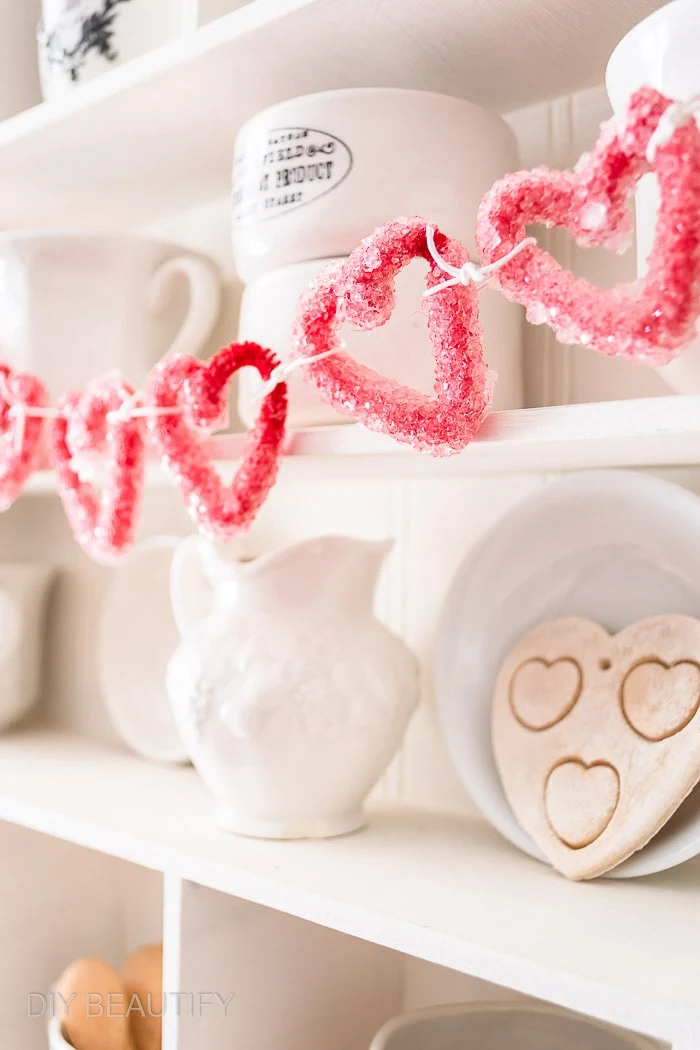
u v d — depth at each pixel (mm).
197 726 692
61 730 978
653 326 514
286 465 688
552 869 663
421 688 774
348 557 712
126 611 881
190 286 821
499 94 719
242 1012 682
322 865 657
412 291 629
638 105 514
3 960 846
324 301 589
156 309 801
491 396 574
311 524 842
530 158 739
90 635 967
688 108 503
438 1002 769
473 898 620
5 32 844
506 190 541
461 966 572
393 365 627
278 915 699
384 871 652
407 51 669
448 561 782
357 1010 745
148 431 670
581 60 681
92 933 901
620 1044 684
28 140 772
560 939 577
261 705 681
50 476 765
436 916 597
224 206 879
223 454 664
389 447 600
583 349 722
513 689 692
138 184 845
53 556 1002
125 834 694
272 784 687
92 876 902
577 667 678
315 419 650
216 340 878
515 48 667
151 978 778
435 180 643
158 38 751
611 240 533
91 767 850
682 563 671
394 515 806
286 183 654
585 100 719
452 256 566
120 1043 760
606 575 702
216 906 673
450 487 783
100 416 688
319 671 689
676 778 625
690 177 506
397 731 710
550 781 664
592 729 662
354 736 689
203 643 709
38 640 969
